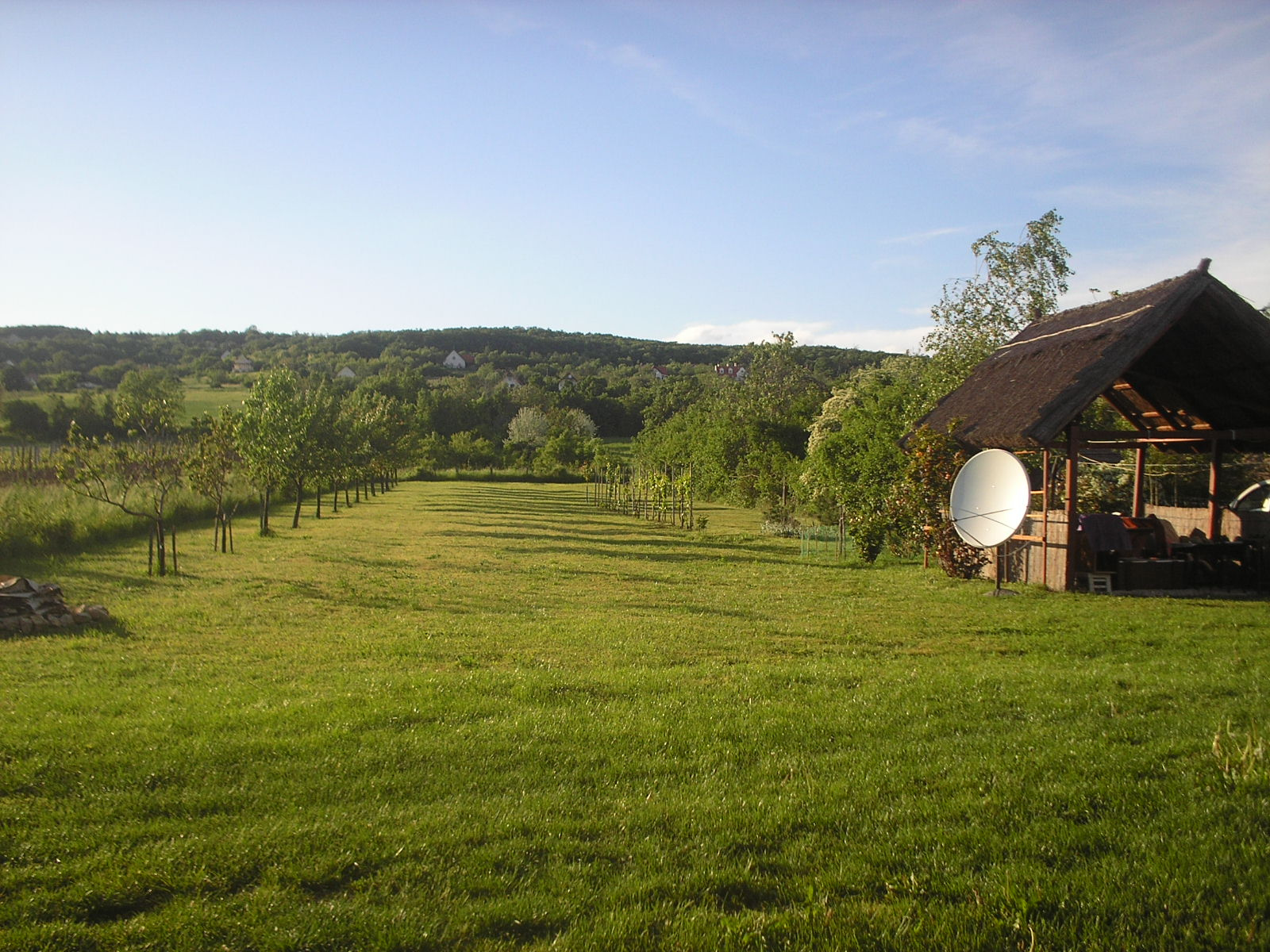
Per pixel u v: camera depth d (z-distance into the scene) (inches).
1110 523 576.7
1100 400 871.7
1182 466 875.4
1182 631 405.4
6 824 181.8
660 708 272.8
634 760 222.8
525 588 581.6
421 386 3619.6
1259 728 240.2
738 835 178.7
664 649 377.1
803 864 167.2
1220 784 201.0
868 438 800.9
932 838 176.7
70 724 247.4
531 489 2090.3
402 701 276.5
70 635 390.0
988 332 1053.2
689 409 2311.8
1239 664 329.1
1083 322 625.0
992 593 540.4
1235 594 537.0
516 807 192.2
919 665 342.0
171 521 936.9
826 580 642.8
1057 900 151.8
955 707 272.2
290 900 152.3
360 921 144.9
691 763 221.0
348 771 212.5
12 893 154.2
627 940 140.3
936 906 150.9
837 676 319.0
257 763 216.8
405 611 476.7
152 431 882.1
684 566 733.3
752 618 463.8
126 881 157.2
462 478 2422.5
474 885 157.5
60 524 725.3
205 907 149.8
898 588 592.4
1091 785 201.5
